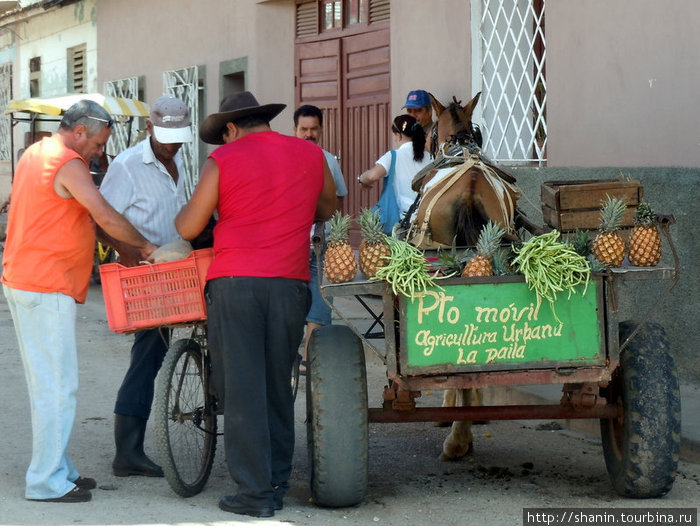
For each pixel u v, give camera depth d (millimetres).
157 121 6129
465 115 6922
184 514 5441
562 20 9430
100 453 6824
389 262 5207
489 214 6094
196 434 6199
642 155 8531
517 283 5215
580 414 5660
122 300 5512
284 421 5695
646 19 8422
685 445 6660
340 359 5465
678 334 8164
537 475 6387
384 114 12875
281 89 14734
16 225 5641
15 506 5547
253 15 15031
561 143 9523
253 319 5383
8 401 8258
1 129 26703
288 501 5828
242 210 5410
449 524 5371
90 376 9328
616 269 5266
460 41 10992
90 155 5809
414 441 7281
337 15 13680
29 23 24297
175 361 5695
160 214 6305
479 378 5293
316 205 5758
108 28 20094
